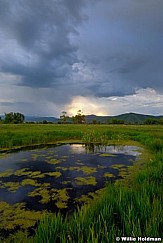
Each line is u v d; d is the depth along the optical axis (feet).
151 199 19.44
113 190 22.81
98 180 33.99
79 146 71.05
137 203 17.17
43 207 24.29
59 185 31.76
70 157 52.54
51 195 27.89
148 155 53.42
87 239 12.85
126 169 40.60
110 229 14.75
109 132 99.71
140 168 40.91
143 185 22.21
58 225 15.08
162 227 14.66
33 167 42.34
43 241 13.78
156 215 15.42
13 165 43.98
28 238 18.03
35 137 77.30
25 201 25.96
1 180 34.17
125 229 14.61
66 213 22.75
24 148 65.77
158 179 26.17
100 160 49.01
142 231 14.48
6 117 294.25
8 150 61.82
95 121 337.31
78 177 35.68
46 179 34.65
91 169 40.70
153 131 108.17
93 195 27.76
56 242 14.35
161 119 315.37
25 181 33.65
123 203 17.70
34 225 20.29
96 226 14.60
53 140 82.28
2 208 24.00
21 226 20.11
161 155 41.04
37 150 62.28
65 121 343.46
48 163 45.78
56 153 57.77
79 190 29.63
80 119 355.15
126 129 123.03
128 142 78.64
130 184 30.55
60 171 39.42
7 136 75.51
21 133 87.86
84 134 90.48
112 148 67.05
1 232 19.10
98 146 71.15
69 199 26.53
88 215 16.30
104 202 18.38
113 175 36.63
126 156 53.78
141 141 74.95
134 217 15.64
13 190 29.73
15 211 23.25
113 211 17.25
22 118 314.35
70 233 14.29
